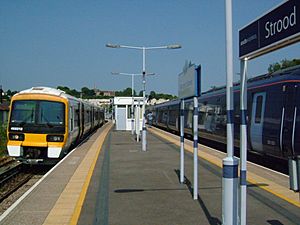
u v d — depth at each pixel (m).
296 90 14.24
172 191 10.97
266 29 5.61
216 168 15.38
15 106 20.08
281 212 8.57
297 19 4.84
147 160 18.20
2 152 26.94
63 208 9.27
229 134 6.56
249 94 18.55
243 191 6.24
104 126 68.38
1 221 8.20
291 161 5.72
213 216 8.38
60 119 20.09
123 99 45.75
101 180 12.87
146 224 7.88
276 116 15.54
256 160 19.94
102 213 8.72
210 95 27.48
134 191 11.02
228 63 6.53
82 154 20.98
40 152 19.97
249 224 7.71
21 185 16.92
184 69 10.95
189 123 33.84
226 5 6.49
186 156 19.75
